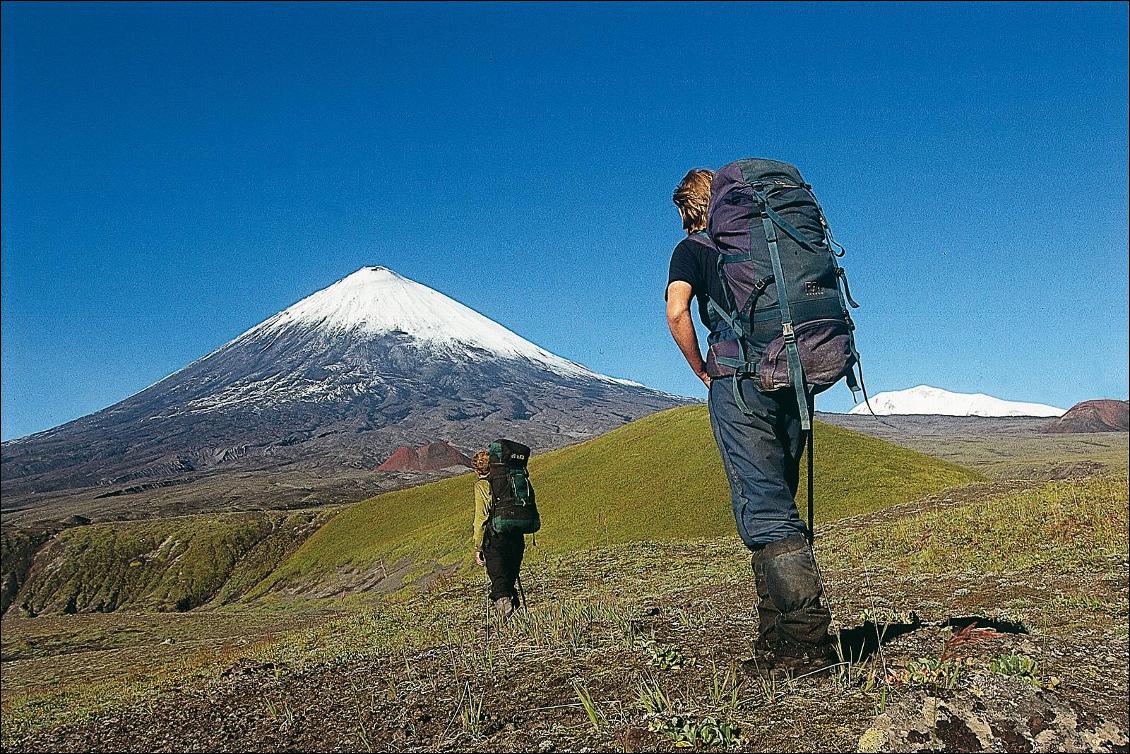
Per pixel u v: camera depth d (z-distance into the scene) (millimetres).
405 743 3812
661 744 3172
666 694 3697
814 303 3334
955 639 4348
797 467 3744
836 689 3432
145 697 7676
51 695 16250
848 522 23578
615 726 3426
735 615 6195
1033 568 10547
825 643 3623
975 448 185750
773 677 3561
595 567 21359
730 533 37094
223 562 91062
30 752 5422
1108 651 4555
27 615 88438
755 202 3416
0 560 101438
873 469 41688
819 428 47875
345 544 65375
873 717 3129
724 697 3514
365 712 4434
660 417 59688
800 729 3129
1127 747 3066
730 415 3555
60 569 96750
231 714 5098
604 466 52156
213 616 53344
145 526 105938
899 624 5062
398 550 56219
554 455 66188
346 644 10367
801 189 3482
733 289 3412
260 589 65000
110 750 4984
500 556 8789
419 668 5324
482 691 4383
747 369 3406
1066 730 3076
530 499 8891
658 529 39000
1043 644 4543
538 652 5285
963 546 13469
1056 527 13375
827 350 3307
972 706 3139
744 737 3127
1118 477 18875
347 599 49312
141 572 93625
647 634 5359
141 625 48875
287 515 103000
